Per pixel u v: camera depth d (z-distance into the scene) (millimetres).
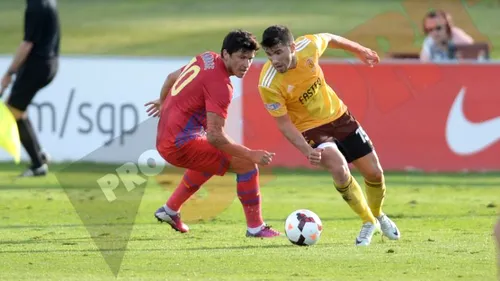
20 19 102875
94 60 51500
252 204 29062
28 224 32281
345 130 27656
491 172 48969
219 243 28094
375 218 28500
